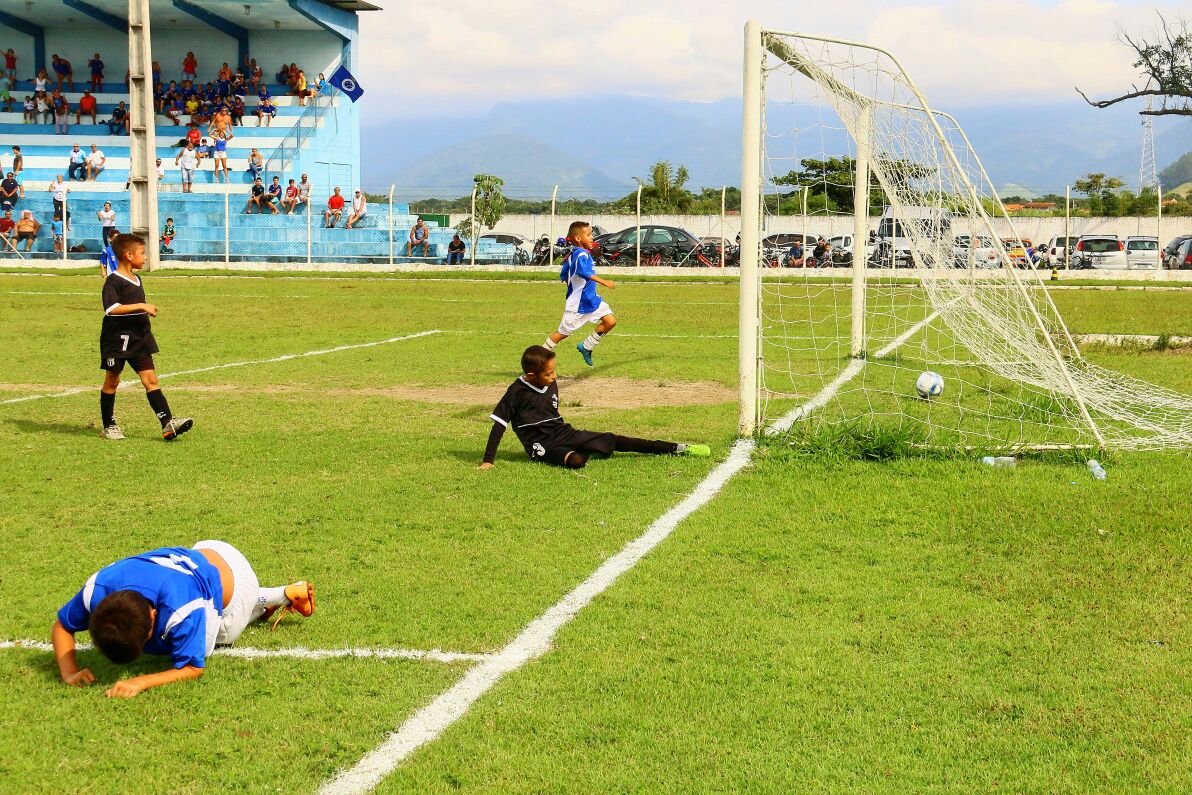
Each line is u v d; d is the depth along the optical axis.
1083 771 3.39
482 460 7.71
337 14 41.19
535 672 4.12
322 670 4.16
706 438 8.47
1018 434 8.55
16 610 4.75
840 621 4.62
